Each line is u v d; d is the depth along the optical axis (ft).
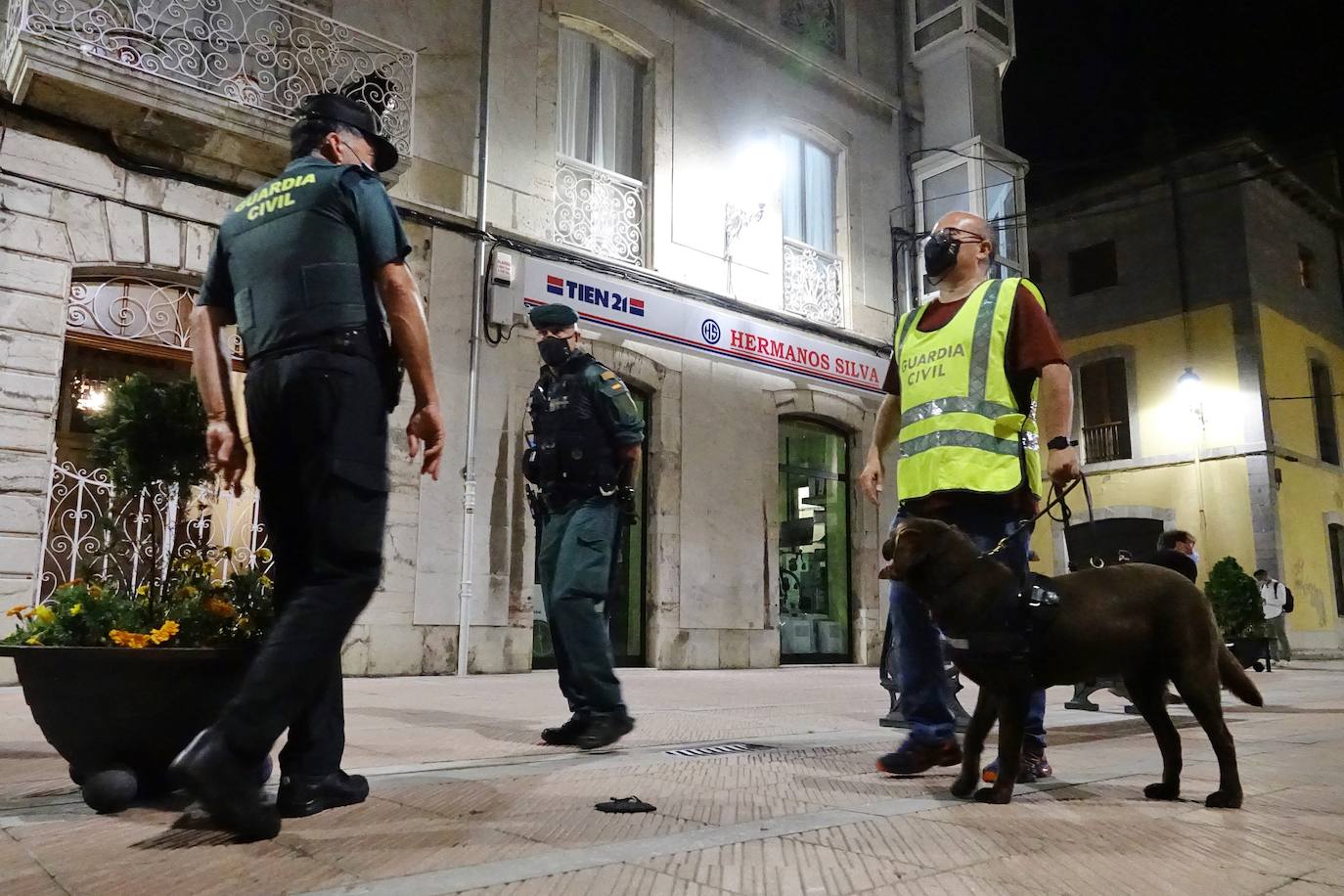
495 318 31.19
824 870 6.50
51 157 24.25
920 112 48.06
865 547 42.09
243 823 6.90
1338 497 67.77
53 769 10.15
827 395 41.60
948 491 10.16
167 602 8.76
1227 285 64.08
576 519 12.94
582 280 33.63
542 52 34.42
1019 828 7.93
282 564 7.98
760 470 38.63
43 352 23.58
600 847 7.01
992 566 8.90
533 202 33.45
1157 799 9.29
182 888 5.84
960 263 11.27
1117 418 68.69
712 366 37.65
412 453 8.04
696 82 39.06
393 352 8.23
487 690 22.53
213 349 8.45
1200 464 63.57
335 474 7.48
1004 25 48.21
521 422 31.55
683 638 35.06
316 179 8.00
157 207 25.68
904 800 9.11
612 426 13.15
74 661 7.76
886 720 15.62
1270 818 8.45
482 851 6.86
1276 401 63.00
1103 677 9.08
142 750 8.10
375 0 30.60
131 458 8.82
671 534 35.37
